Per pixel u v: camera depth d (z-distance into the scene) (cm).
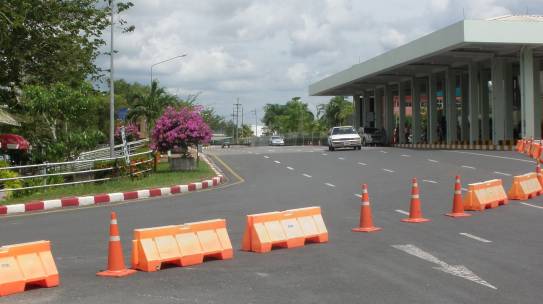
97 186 2233
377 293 728
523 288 748
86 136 2670
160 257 880
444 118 6203
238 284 784
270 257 966
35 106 2716
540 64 5094
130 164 2519
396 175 2648
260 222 1027
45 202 1827
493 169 2770
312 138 9094
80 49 2959
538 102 4806
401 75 5988
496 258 931
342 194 1964
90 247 1080
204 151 5406
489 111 5669
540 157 3131
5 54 2756
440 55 4616
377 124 7056
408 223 1311
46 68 2938
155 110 4912
